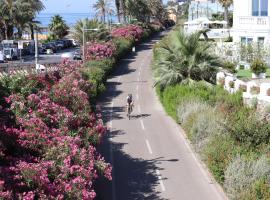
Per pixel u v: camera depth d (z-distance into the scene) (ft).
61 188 48.21
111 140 95.81
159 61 125.90
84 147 62.13
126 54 239.91
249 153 66.54
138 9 340.59
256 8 158.92
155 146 90.99
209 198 65.77
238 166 62.75
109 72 182.19
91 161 55.57
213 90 111.55
